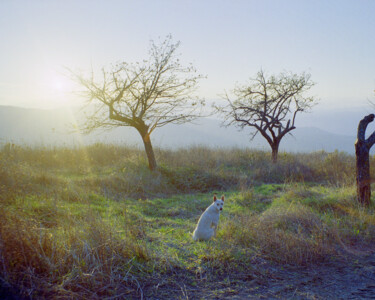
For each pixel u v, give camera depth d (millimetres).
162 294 4723
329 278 5578
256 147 23062
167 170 15023
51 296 4227
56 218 7098
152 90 14625
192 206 10734
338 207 9570
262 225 7414
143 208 10102
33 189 9719
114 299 4441
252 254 6270
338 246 6996
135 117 14805
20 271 4551
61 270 4754
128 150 19484
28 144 18422
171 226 8281
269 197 12031
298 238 6750
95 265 4922
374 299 4828
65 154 17734
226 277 5395
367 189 9531
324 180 16016
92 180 12648
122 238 5977
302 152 22641
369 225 8008
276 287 5172
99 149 19031
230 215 9492
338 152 20641
